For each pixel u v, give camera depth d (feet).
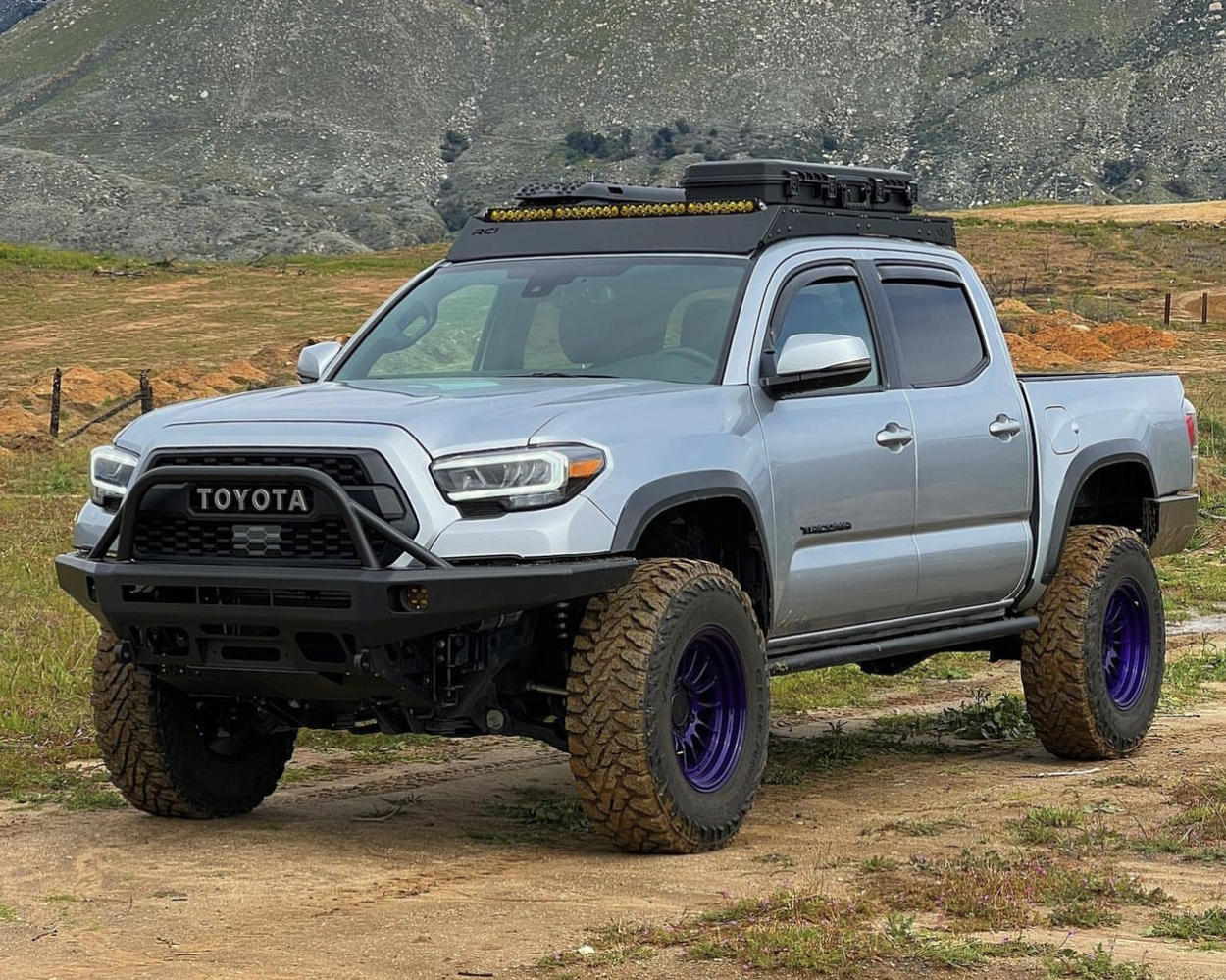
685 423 20.85
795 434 22.34
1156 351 162.91
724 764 20.85
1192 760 26.99
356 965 15.52
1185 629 42.27
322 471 19.17
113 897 18.40
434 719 20.17
